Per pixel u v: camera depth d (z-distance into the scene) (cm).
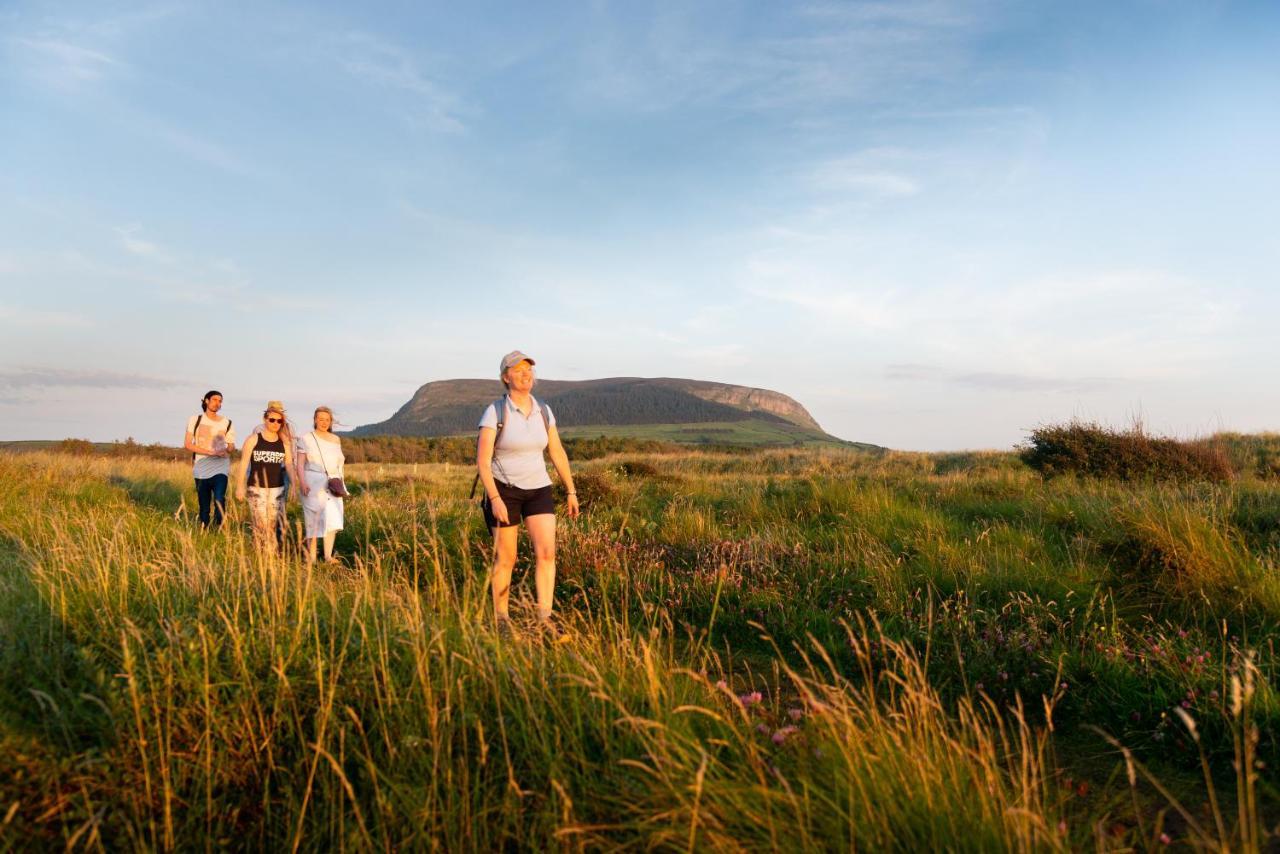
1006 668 451
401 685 319
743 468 2942
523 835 252
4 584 454
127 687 286
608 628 473
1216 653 455
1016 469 1914
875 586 633
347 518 1047
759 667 486
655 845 241
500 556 523
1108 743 364
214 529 859
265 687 306
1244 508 866
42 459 1902
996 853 226
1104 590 614
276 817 262
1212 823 282
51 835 237
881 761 262
